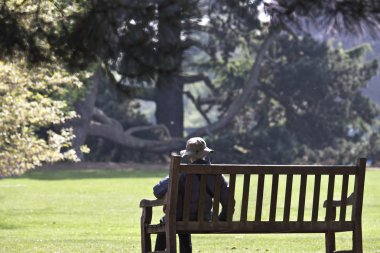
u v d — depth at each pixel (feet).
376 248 74.69
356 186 49.11
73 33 56.18
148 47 55.62
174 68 56.49
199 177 48.52
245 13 58.80
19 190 185.47
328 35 57.72
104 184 207.92
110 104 383.45
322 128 402.72
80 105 331.77
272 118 420.36
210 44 386.11
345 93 405.80
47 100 132.26
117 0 54.90
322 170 48.32
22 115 125.80
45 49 57.31
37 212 128.36
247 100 369.30
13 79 122.62
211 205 49.11
